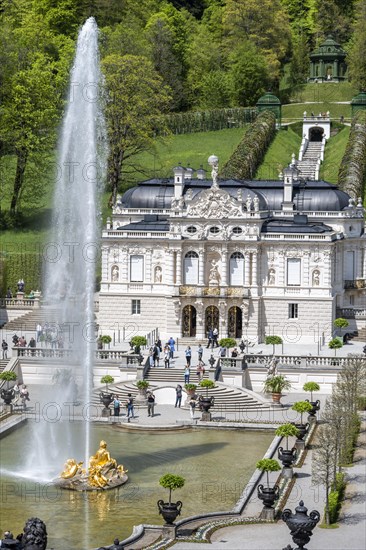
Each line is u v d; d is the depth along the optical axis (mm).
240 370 165000
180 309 191000
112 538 104938
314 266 189500
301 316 190125
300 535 94375
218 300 189125
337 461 123688
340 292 198125
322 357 167625
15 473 126000
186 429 147750
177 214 191375
